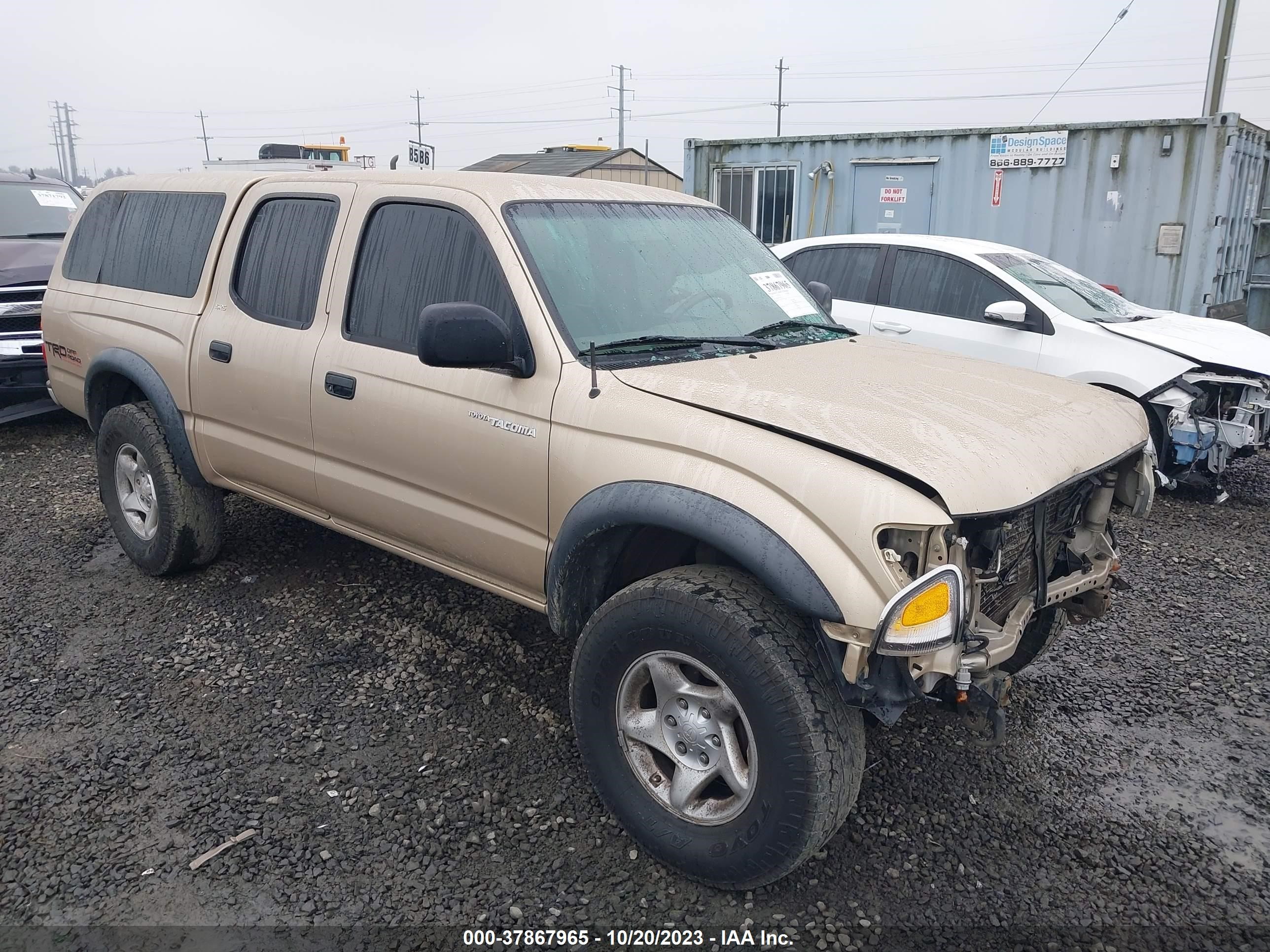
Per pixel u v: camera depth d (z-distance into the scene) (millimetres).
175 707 3613
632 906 2660
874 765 3318
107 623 4277
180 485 4469
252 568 4848
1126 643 4250
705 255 3748
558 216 3395
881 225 11219
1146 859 2871
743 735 2637
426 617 4344
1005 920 2623
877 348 3572
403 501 3496
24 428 7992
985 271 6836
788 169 11781
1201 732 3553
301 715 3562
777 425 2592
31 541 5289
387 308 3502
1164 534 5707
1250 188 10227
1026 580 2883
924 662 2373
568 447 2887
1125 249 9828
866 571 2318
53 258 8273
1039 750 3424
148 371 4383
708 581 2594
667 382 2852
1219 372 6129
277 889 2689
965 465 2453
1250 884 2770
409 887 2711
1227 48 13328
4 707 3590
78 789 3105
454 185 3438
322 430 3680
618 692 2803
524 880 2748
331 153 14773
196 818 2977
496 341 2850
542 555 3066
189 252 4348
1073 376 6418
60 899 2639
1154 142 9438
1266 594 4789
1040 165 10086
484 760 3301
